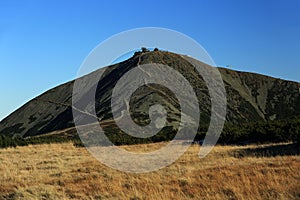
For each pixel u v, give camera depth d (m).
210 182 17.62
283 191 14.70
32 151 40.75
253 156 27.67
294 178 17.27
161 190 16.72
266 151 29.25
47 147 46.66
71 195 16.84
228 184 16.72
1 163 29.25
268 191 15.09
